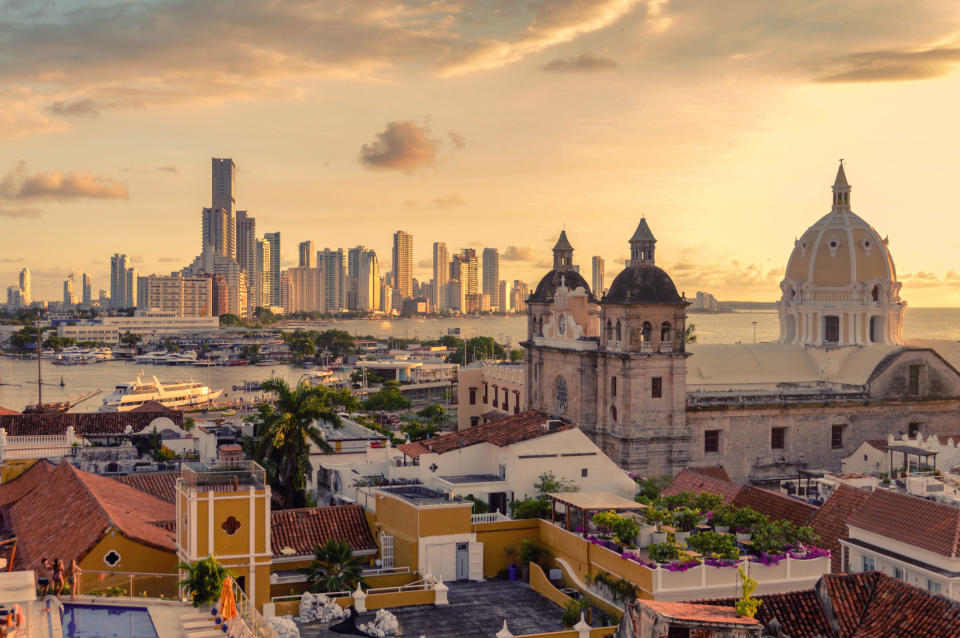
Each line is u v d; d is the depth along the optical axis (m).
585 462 81.56
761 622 45.50
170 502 82.12
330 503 90.69
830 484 84.62
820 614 46.50
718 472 95.69
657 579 55.06
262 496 58.28
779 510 73.44
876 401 115.81
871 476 95.50
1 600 45.75
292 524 70.56
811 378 125.50
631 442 104.06
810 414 113.19
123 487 78.88
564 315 115.56
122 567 59.19
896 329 134.88
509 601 62.06
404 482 82.62
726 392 117.56
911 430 118.69
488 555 67.75
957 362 132.00
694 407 107.56
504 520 68.62
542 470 80.25
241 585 57.78
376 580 63.62
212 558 48.94
